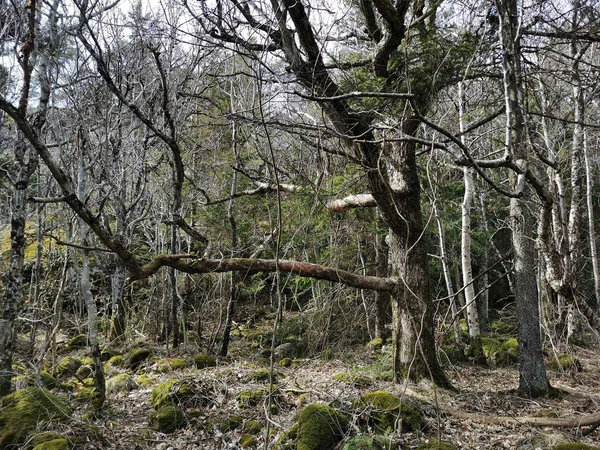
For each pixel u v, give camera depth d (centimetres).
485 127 1473
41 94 832
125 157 1152
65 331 1527
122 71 1023
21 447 652
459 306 1773
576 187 1107
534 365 956
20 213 846
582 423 749
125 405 885
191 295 1755
